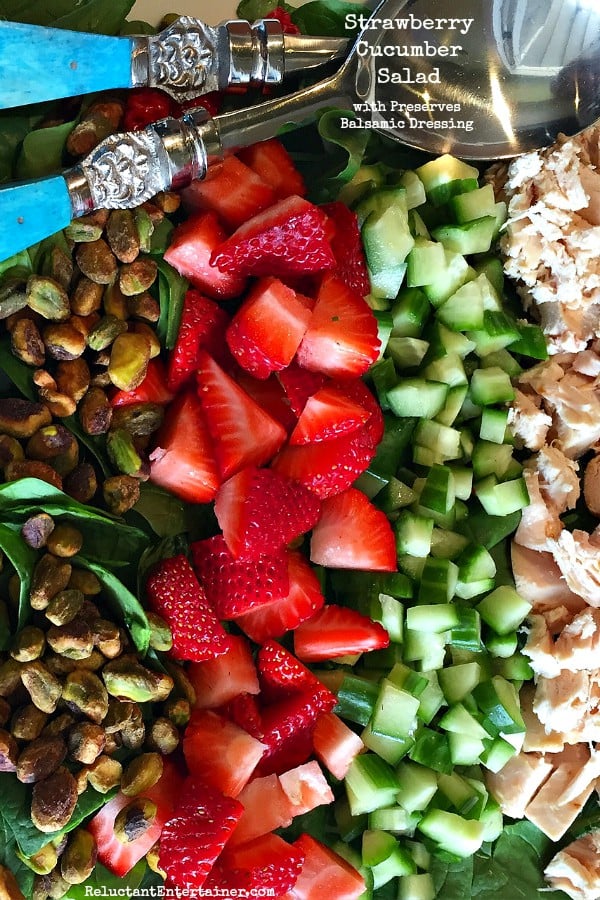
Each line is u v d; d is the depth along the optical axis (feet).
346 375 1.46
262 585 1.40
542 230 1.57
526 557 1.60
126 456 1.34
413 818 1.53
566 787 1.61
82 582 1.31
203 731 1.39
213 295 1.44
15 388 1.32
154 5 1.42
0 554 1.30
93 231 1.32
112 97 1.37
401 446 1.54
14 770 1.27
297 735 1.44
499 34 1.51
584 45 1.54
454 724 1.54
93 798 1.31
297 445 1.45
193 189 1.40
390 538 1.49
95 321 1.34
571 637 1.58
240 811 1.35
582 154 1.60
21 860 1.30
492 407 1.58
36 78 1.30
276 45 1.39
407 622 1.51
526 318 1.63
